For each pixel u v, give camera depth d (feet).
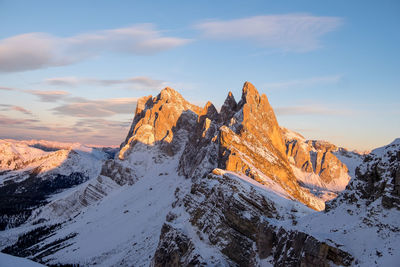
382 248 174.29
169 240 352.90
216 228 317.42
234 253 288.71
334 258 182.09
